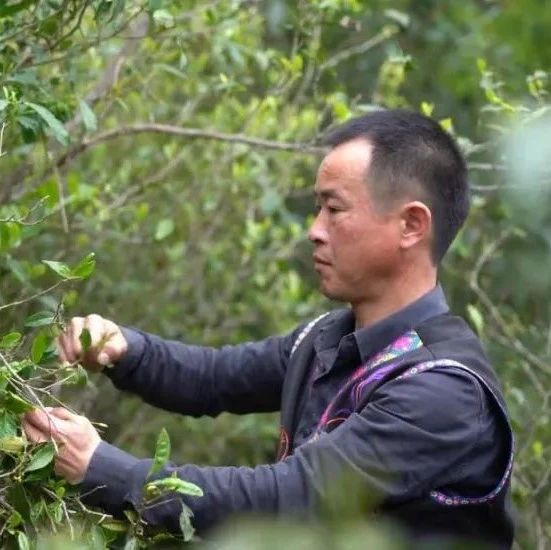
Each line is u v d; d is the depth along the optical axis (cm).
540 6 580
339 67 634
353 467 280
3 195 420
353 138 311
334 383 315
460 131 625
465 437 288
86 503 288
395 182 306
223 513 279
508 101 448
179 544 291
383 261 309
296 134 535
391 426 284
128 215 517
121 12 348
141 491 280
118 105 480
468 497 294
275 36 581
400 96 600
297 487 279
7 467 284
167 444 274
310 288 597
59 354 331
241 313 562
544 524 501
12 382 281
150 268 545
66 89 408
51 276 466
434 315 312
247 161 541
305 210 621
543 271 528
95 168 514
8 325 412
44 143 377
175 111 539
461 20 684
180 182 543
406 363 297
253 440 562
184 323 553
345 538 176
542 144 196
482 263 533
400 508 289
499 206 522
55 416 284
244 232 561
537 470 501
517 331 545
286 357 352
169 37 434
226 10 465
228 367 354
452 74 633
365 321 316
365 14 636
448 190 313
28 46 361
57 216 462
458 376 292
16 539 284
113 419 530
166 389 351
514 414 500
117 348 340
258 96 566
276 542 171
